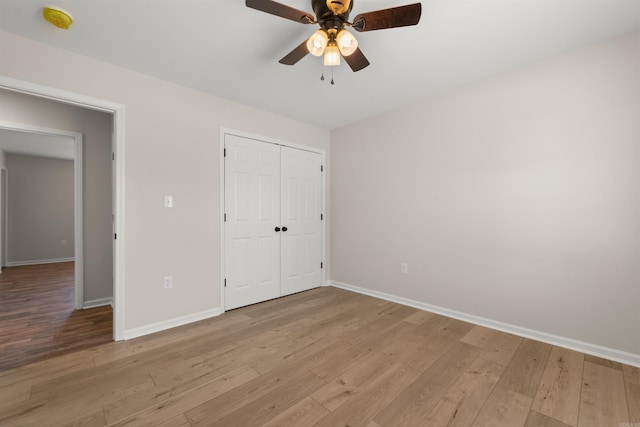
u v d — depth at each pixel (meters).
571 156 2.16
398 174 3.27
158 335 2.42
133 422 1.41
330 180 4.11
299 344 2.25
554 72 2.21
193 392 1.65
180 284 2.65
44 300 3.43
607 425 1.39
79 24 1.80
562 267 2.21
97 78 2.21
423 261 3.05
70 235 6.36
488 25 1.81
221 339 2.34
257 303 3.27
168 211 2.58
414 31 1.87
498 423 1.41
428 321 2.72
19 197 5.77
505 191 2.48
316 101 3.06
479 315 2.64
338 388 1.69
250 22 1.79
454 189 2.80
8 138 4.55
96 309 3.11
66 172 6.32
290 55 1.77
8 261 5.65
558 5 1.64
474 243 2.67
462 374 1.83
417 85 2.69
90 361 1.99
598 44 2.03
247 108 3.17
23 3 1.61
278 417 1.45
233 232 3.06
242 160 3.13
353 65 1.87
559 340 2.21
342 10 1.45
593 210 2.07
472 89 2.66
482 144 2.61
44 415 1.45
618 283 1.98
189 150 2.71
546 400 1.58
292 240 3.64
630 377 1.79
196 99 2.76
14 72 1.90
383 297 3.44
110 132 3.35
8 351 2.13
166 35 1.92
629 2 1.61
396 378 1.79
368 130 3.59
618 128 1.97
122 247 2.33
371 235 3.57
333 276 4.07
